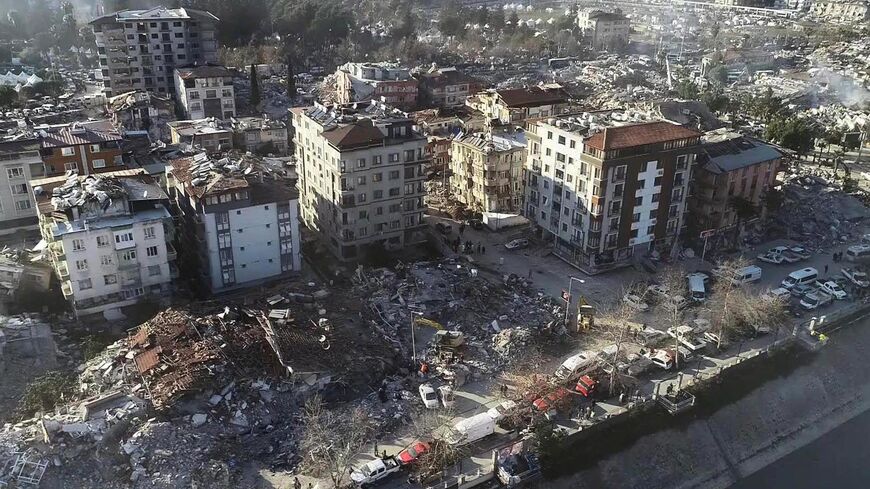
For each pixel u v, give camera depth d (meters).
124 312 102.88
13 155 120.94
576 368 93.69
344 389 87.25
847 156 188.75
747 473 91.62
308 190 137.75
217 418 80.62
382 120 125.00
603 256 122.88
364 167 120.44
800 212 147.75
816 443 97.31
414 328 102.00
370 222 125.19
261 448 78.19
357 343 95.94
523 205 142.12
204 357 85.81
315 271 122.94
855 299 117.81
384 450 80.12
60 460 72.19
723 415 94.38
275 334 91.00
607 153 112.38
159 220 100.69
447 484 76.00
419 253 130.12
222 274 109.19
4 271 102.81
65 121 193.00
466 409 87.19
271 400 83.69
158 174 133.25
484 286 113.94
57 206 97.31
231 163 116.75
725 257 130.12
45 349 92.69
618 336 96.31
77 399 82.88
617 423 87.88
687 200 128.62
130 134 149.75
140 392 82.25
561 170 123.88
